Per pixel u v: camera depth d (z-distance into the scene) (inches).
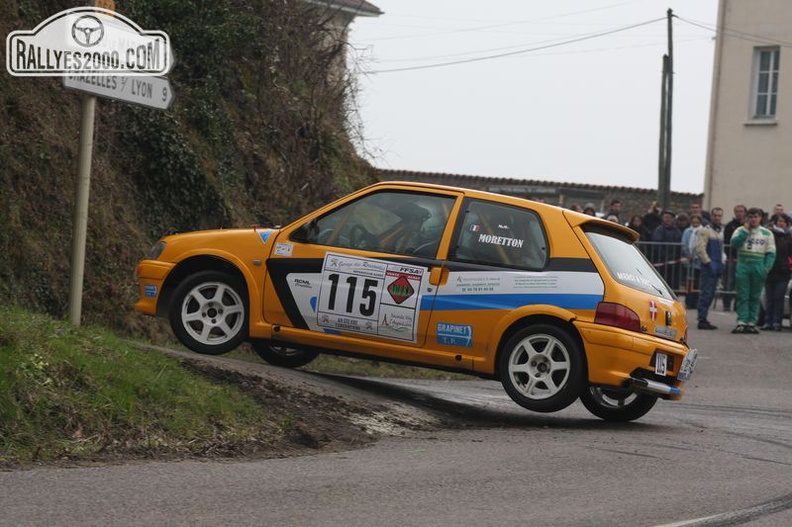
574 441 618.8
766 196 2541.8
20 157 912.9
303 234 738.2
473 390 898.1
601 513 438.3
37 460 476.7
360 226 733.9
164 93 725.3
